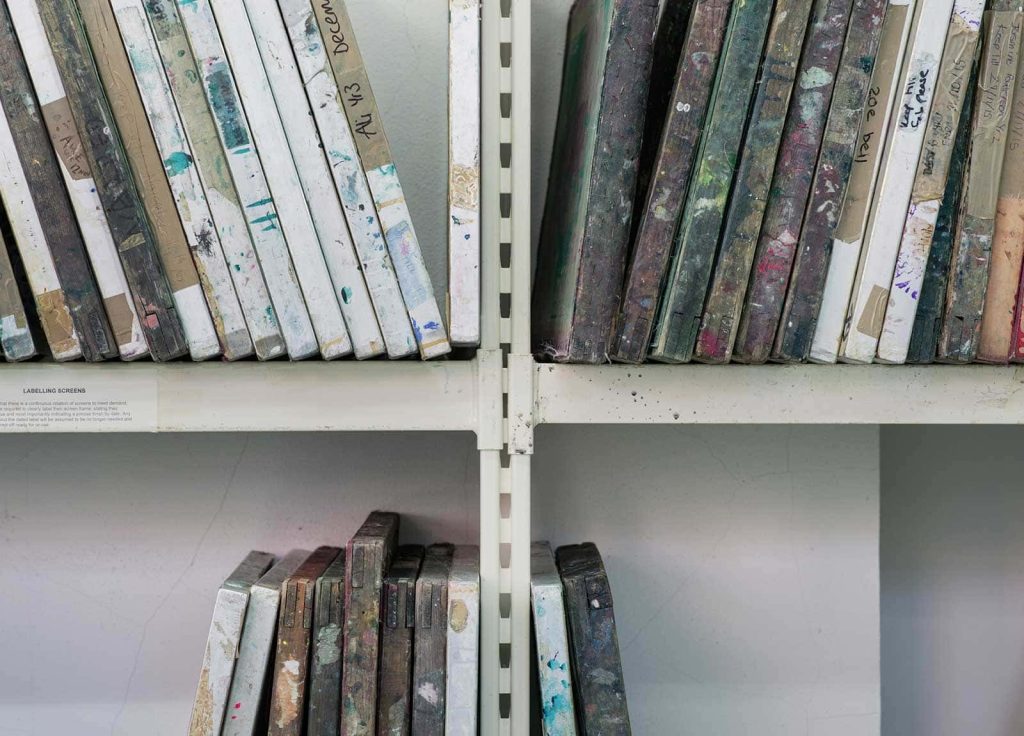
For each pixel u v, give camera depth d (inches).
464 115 25.7
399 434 37.9
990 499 42.9
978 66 25.7
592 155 26.0
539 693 29.1
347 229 25.7
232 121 24.8
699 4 24.7
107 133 24.5
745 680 39.3
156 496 37.8
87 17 24.3
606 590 28.9
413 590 28.5
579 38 32.4
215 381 26.8
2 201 25.3
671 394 27.6
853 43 24.9
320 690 28.5
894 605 43.2
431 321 26.2
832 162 25.3
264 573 32.7
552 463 38.4
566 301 27.8
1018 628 43.3
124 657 38.3
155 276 25.1
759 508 38.9
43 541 37.7
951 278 26.3
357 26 36.3
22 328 25.5
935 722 43.6
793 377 27.7
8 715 38.3
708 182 25.2
